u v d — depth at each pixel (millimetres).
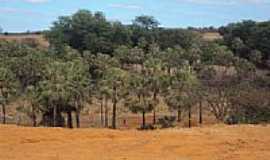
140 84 49344
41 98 47250
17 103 52812
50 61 63875
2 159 15023
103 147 16672
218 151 16125
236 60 78750
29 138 17688
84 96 48938
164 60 67875
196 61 76250
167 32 108125
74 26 106250
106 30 105000
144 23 112125
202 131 19031
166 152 16047
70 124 48562
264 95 42125
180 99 48688
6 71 53812
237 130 19172
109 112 58406
